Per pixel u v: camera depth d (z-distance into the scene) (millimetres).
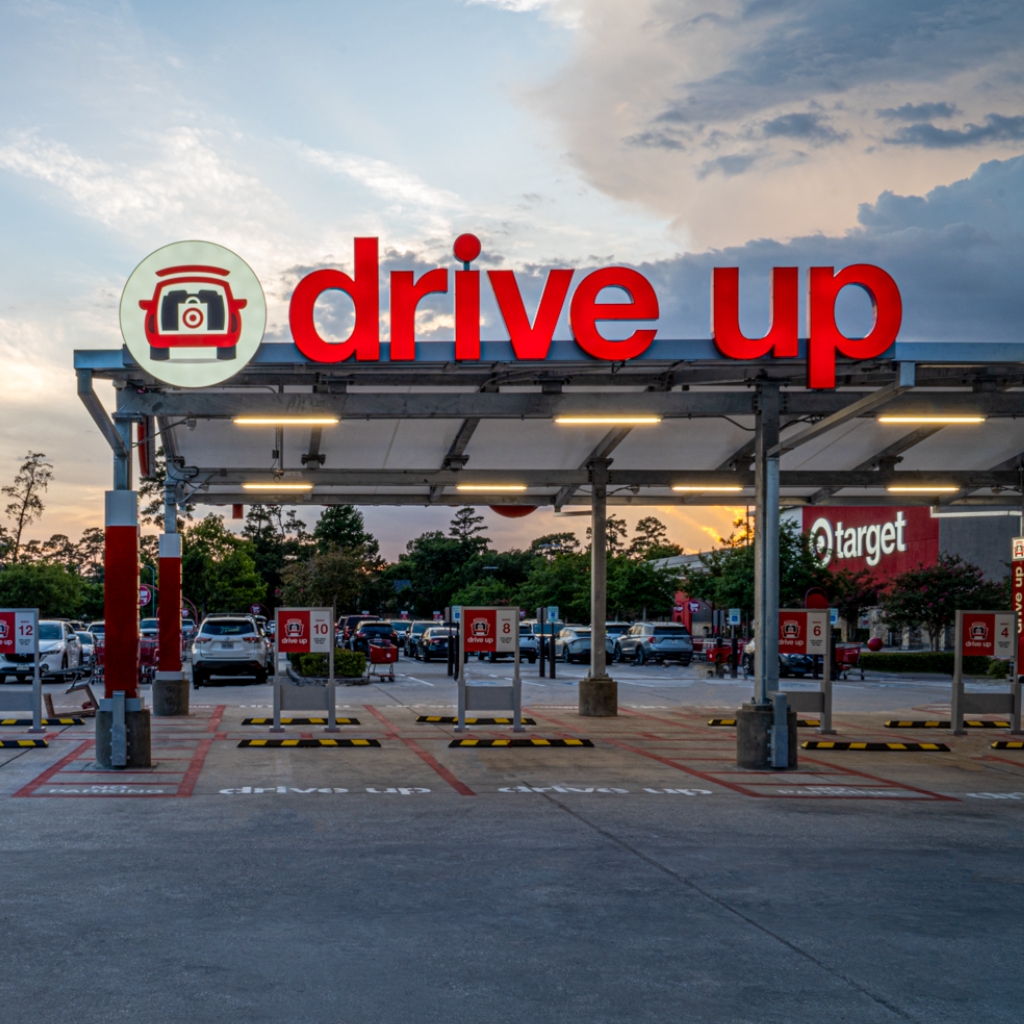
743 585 45031
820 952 6211
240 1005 5320
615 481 20750
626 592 64562
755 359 12805
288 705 17328
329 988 5566
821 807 11070
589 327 12734
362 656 30266
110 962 5949
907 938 6496
